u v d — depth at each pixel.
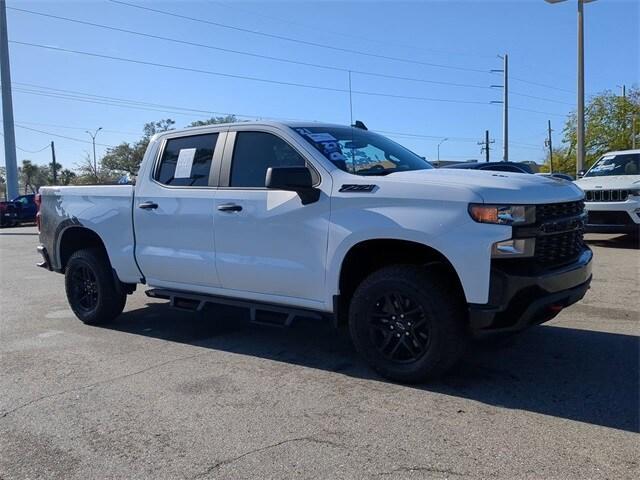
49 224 6.76
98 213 6.17
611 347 5.16
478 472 3.06
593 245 11.60
